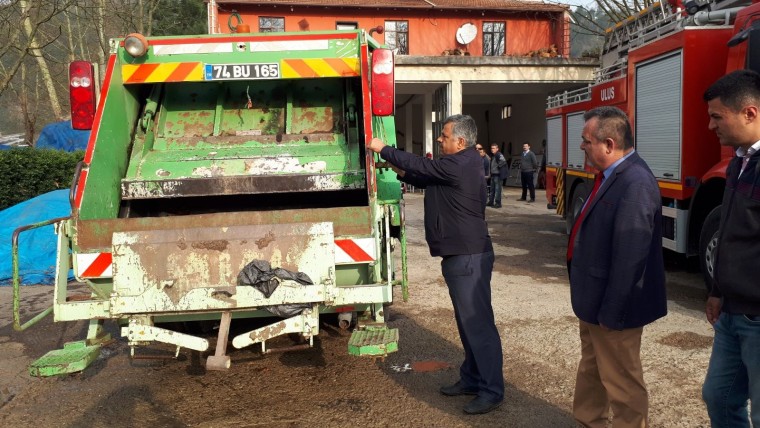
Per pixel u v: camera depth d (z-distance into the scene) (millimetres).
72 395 4191
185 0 27844
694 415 3660
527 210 16062
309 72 4695
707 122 6570
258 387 4289
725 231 2531
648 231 2699
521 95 28578
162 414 3875
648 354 4695
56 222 3898
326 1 26172
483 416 3738
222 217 3779
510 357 4742
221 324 3604
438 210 3789
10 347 5270
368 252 3834
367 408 3896
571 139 10648
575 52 39500
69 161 12188
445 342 5172
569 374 4375
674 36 6773
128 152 4875
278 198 5391
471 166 3705
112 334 5602
